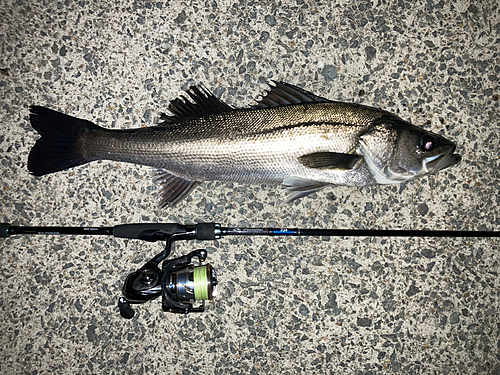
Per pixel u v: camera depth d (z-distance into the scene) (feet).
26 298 1.87
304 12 1.91
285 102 1.72
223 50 1.90
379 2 1.93
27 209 1.87
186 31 1.90
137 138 1.66
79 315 1.87
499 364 1.90
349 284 1.89
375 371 1.89
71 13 1.90
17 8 1.90
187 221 1.87
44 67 1.89
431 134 1.65
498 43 1.93
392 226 1.89
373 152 1.65
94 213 1.87
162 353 1.87
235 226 1.87
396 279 1.90
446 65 1.93
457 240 1.91
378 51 1.91
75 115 1.88
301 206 1.88
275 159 1.64
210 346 1.87
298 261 1.88
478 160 1.92
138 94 1.88
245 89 1.89
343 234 1.75
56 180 1.87
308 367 1.88
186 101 1.72
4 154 1.87
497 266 1.91
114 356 1.87
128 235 1.71
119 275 1.87
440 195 1.91
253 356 1.87
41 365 1.86
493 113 1.93
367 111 1.67
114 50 1.89
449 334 1.91
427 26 1.94
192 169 1.68
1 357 1.85
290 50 1.90
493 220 1.91
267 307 1.88
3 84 1.88
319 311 1.89
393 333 1.90
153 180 1.78
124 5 1.90
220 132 1.64
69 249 1.88
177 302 1.62
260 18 1.90
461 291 1.91
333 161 1.63
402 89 1.91
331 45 1.91
